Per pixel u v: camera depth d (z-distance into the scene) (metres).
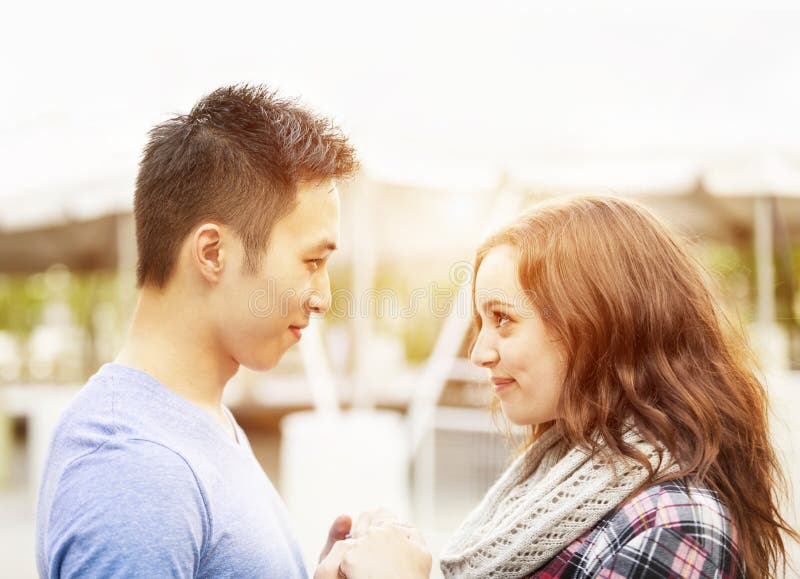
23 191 5.27
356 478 4.23
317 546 4.12
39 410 5.85
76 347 10.38
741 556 0.93
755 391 1.14
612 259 1.08
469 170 4.84
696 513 0.91
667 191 4.89
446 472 4.77
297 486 4.29
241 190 0.95
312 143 0.98
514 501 1.17
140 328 1.01
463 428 4.73
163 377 0.99
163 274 0.99
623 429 1.05
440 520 4.65
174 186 0.97
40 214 5.67
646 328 1.07
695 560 0.88
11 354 10.69
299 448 4.31
